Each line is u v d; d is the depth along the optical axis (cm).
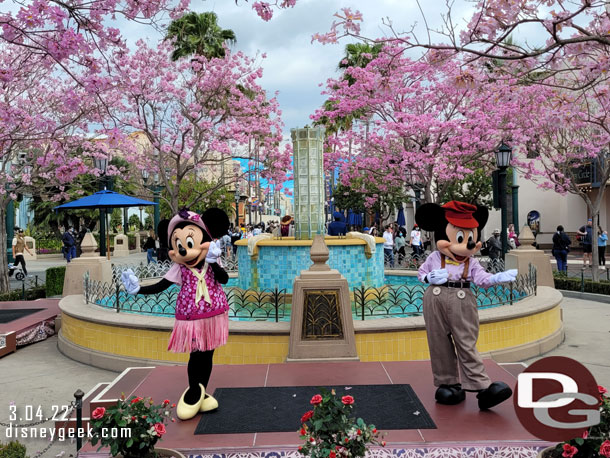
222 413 461
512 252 1259
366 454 390
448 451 392
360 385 530
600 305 1300
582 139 1695
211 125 1798
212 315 459
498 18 623
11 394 687
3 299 1380
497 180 1337
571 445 360
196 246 457
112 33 696
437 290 470
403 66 1606
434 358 479
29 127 1125
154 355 757
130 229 5288
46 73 1428
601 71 675
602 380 686
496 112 1617
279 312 893
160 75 1761
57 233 4097
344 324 663
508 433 407
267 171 2103
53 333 1067
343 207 3428
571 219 3073
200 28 2273
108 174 1648
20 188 1534
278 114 2114
